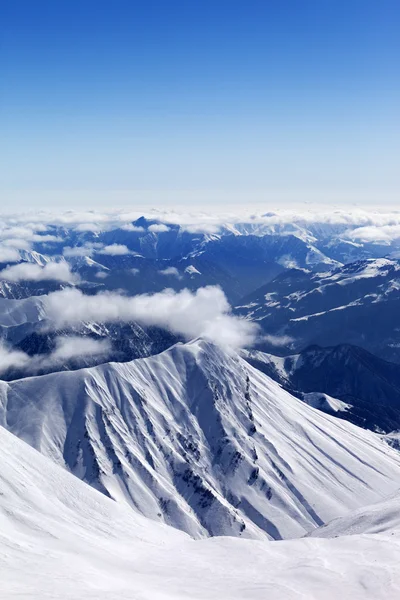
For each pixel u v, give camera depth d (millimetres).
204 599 93312
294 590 96438
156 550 145125
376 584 96812
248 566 119938
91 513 165000
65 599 82625
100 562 119312
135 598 87688
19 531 124375
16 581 90375
